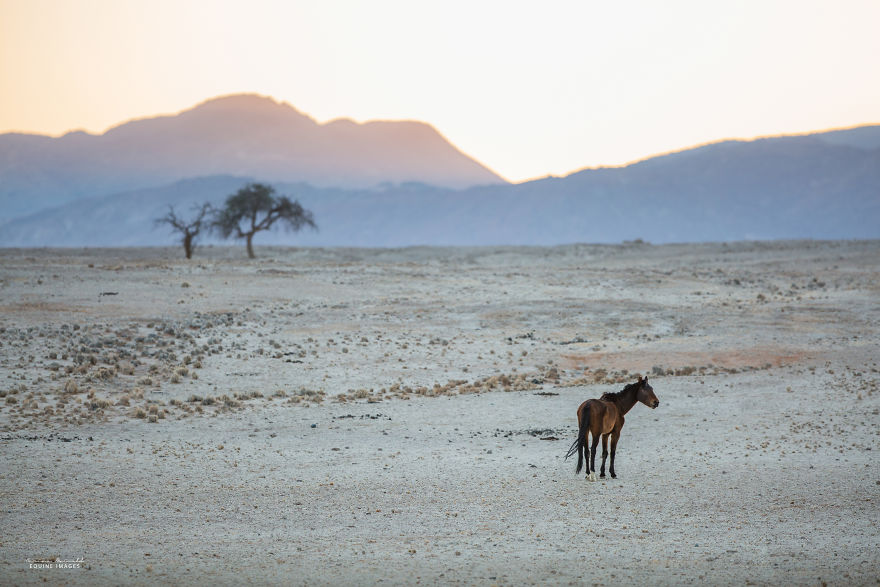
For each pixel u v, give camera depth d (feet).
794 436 166.09
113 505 110.73
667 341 293.02
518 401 207.31
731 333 307.99
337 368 253.24
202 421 182.19
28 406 185.78
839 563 89.04
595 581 82.99
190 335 290.15
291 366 253.65
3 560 86.99
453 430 174.40
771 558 90.94
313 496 117.80
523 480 128.88
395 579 83.10
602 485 125.80
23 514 104.99
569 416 189.16
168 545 94.22
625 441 164.45
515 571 86.02
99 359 242.17
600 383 233.14
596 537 99.04
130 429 170.50
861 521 106.32
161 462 137.90
